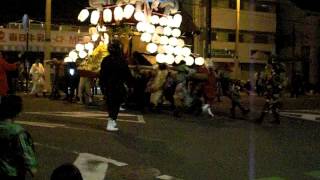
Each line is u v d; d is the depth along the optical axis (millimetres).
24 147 5312
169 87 17594
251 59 56438
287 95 40469
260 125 15617
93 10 20891
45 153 9875
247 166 9500
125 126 13773
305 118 18625
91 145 10805
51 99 22375
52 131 12453
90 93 19719
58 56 38469
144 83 18000
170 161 9633
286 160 10242
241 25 56969
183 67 17172
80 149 10344
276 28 59750
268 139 12766
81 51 20469
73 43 38062
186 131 13367
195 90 17281
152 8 19531
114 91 12570
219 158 10094
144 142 11414
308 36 55906
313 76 55156
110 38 20078
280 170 9312
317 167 9703
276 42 59750
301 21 56938
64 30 38375
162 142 11523
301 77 44844
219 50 55281
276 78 16062
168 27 19844
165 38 19703
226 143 11828
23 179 5457
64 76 21500
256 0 58312
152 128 13609
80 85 19578
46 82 28672
